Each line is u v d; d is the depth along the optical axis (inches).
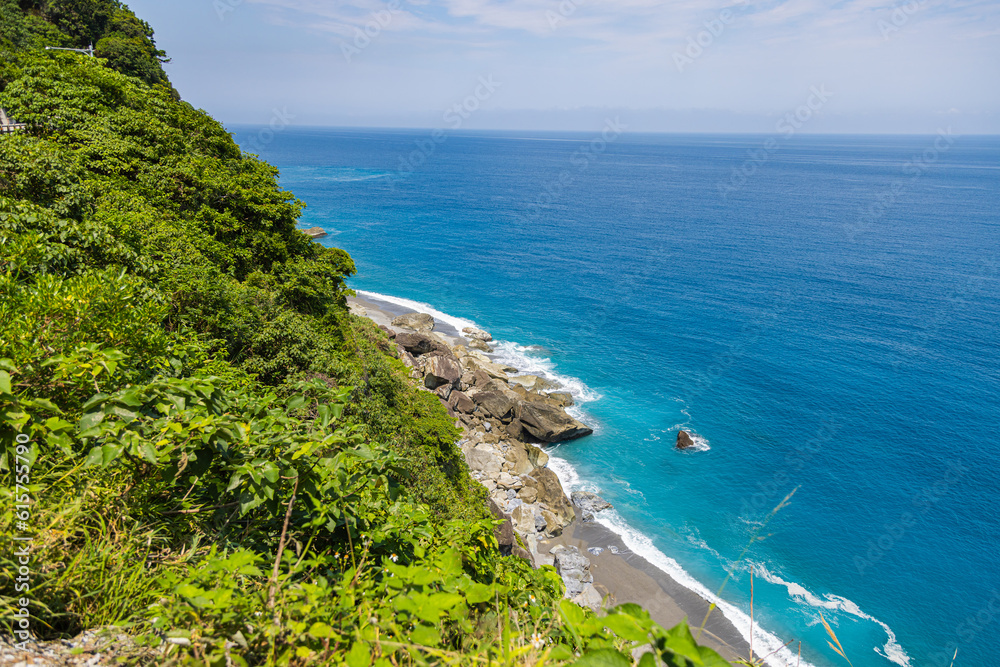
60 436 140.4
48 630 119.6
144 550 145.8
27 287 217.8
